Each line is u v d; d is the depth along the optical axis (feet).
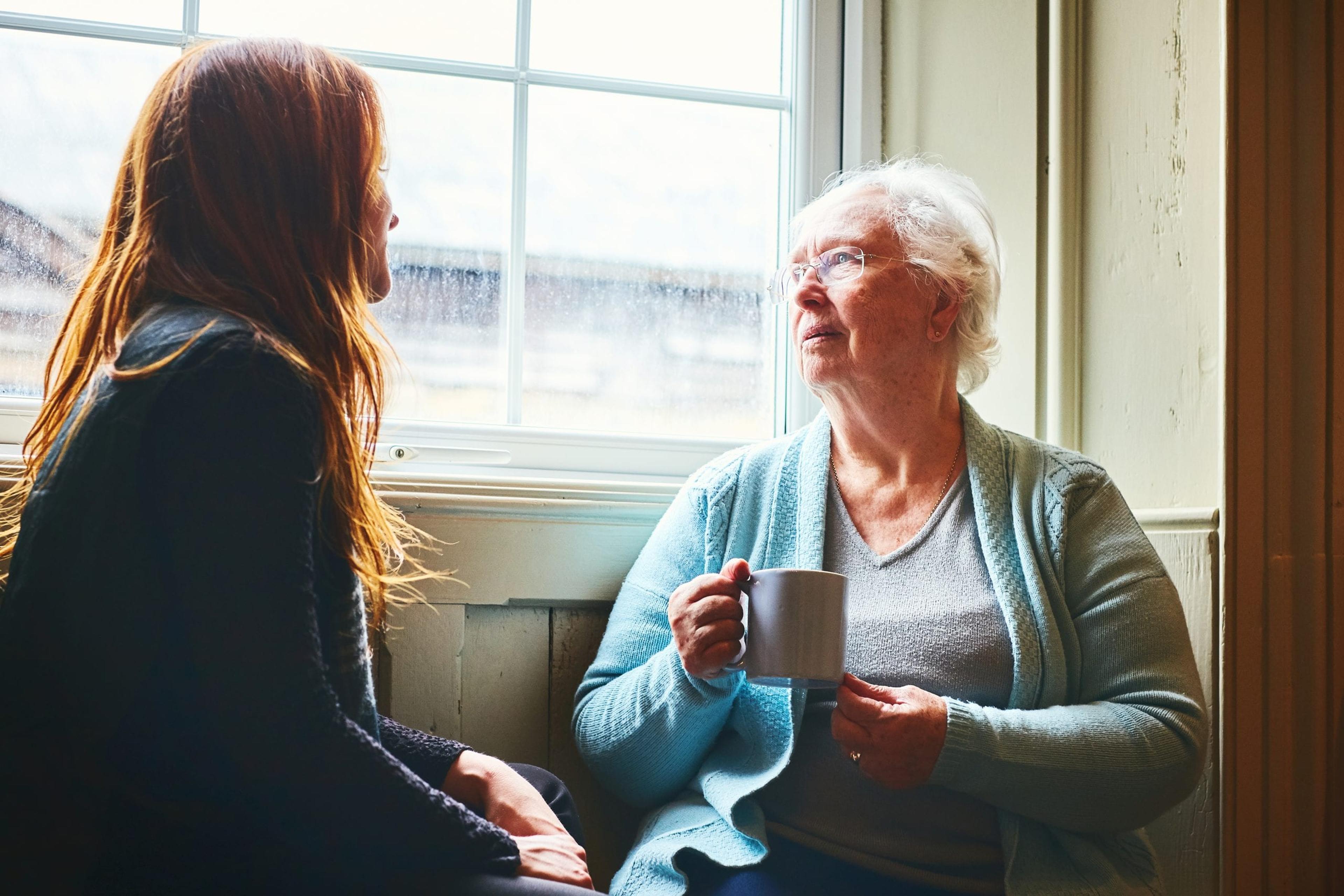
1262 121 4.00
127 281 2.52
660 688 3.68
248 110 2.59
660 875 3.48
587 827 4.35
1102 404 4.63
